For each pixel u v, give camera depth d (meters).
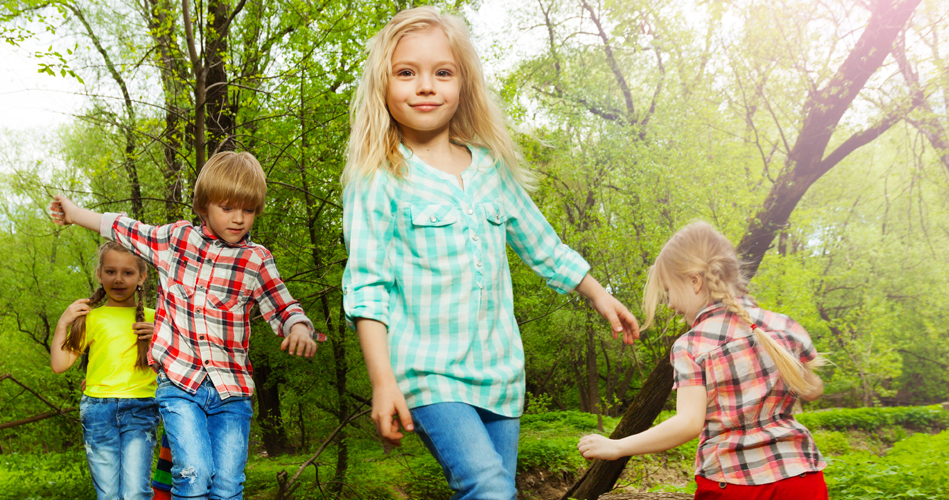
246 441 2.40
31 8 4.68
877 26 7.25
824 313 23.83
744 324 2.05
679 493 6.71
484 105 1.68
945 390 27.30
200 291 2.39
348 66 5.86
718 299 2.10
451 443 1.28
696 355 2.02
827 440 15.05
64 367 2.95
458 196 1.51
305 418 8.09
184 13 4.43
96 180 7.00
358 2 5.96
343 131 5.83
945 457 6.16
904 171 14.33
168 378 2.26
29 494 5.80
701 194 12.98
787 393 2.02
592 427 16.58
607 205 14.34
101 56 6.94
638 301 11.55
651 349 11.37
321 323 6.83
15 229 13.34
